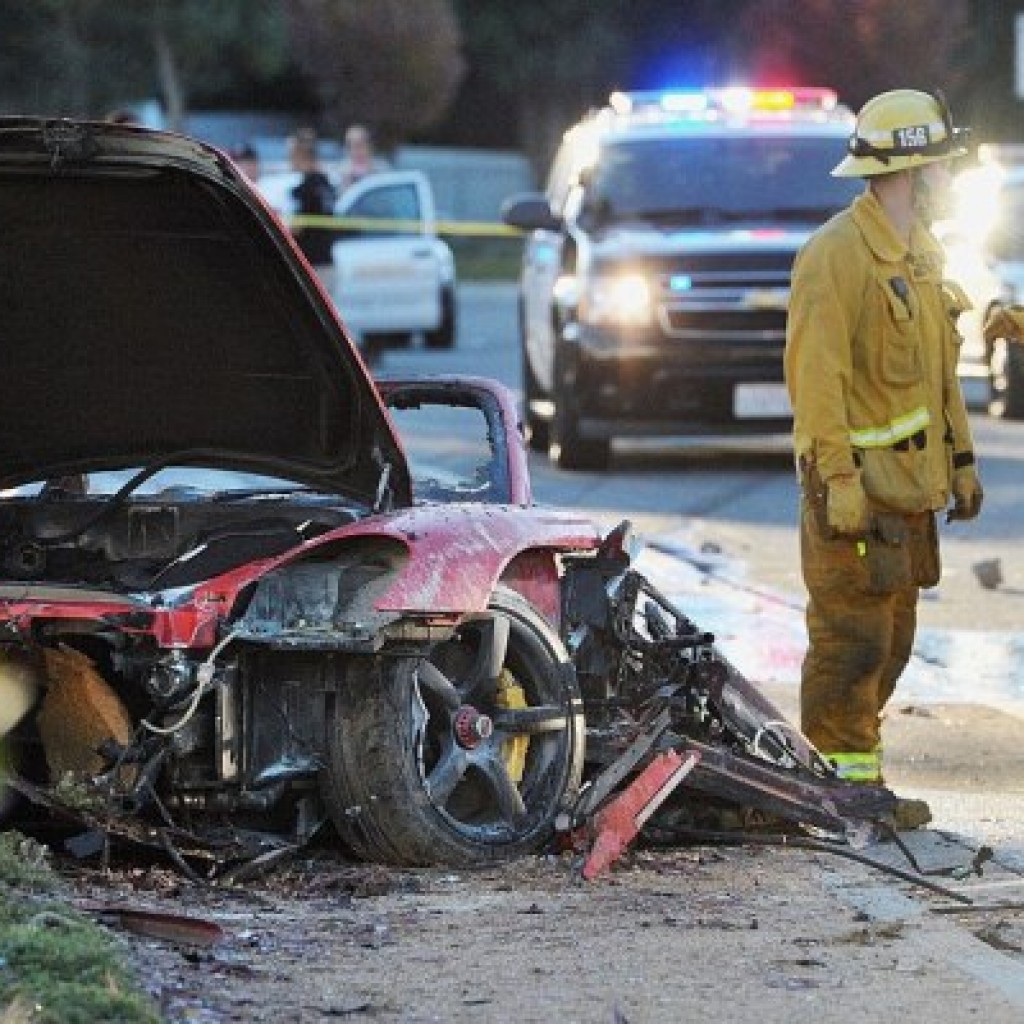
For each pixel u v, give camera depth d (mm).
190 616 18203
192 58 125312
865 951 16781
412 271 78375
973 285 61219
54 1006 13898
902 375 21812
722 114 52469
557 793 19672
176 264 19469
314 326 19812
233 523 20906
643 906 18016
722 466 52031
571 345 49812
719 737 21031
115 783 18203
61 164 18375
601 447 50781
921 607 35094
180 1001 14828
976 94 132375
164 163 18516
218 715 18438
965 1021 15117
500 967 16141
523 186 138250
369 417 20422
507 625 19484
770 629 32812
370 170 80312
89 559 20875
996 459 53062
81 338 20062
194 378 20406
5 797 19016
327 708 18734
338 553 18891
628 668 20844
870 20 105438
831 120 52500
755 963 16375
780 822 20984
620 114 52875
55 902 16250
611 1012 15109
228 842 18625
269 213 19000
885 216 21953
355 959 16234
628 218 50656
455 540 19078
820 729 22516
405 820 18750
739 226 50250
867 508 21750
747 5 108062
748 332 49062
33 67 121938
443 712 19219
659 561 38656
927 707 27828
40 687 18625
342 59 125875
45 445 20984
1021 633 33031
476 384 22641
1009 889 19016
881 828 20734
